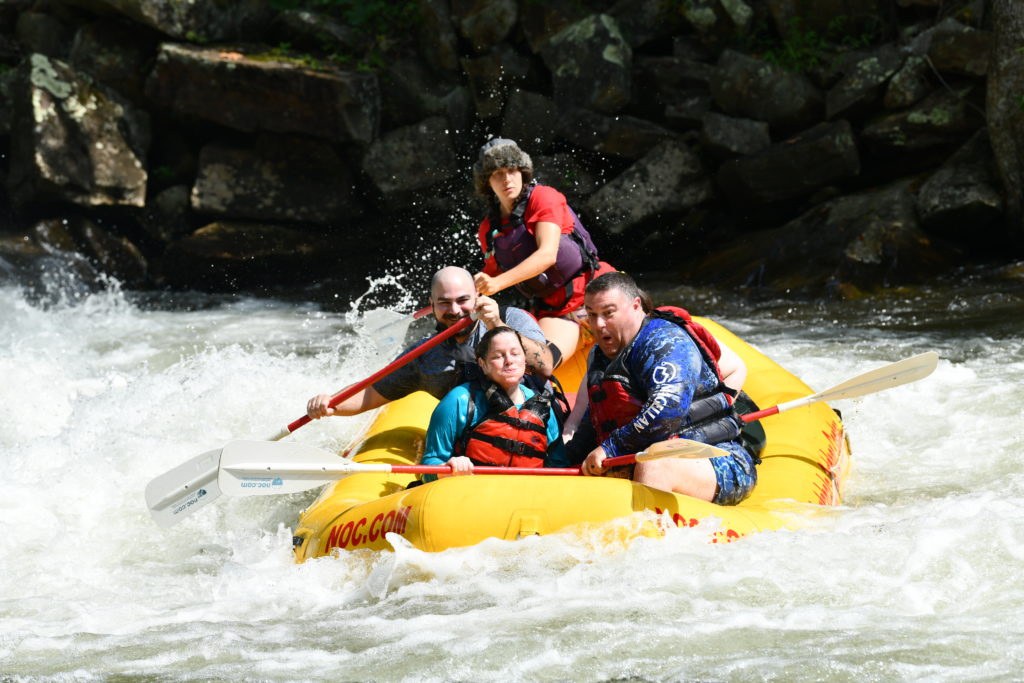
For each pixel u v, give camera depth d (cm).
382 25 4528
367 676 1007
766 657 1002
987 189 3541
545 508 1248
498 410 1404
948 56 3788
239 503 1756
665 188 4150
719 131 4075
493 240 1850
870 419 2078
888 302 3306
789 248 3728
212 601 1271
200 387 2345
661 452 1271
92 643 1122
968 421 2003
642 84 4341
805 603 1124
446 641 1073
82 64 4394
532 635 1073
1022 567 1180
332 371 2478
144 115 4431
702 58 4334
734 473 1373
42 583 1385
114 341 3291
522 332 1638
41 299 3872
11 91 4291
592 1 4544
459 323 1562
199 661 1060
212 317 3741
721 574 1183
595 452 1325
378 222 4456
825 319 3175
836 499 1567
